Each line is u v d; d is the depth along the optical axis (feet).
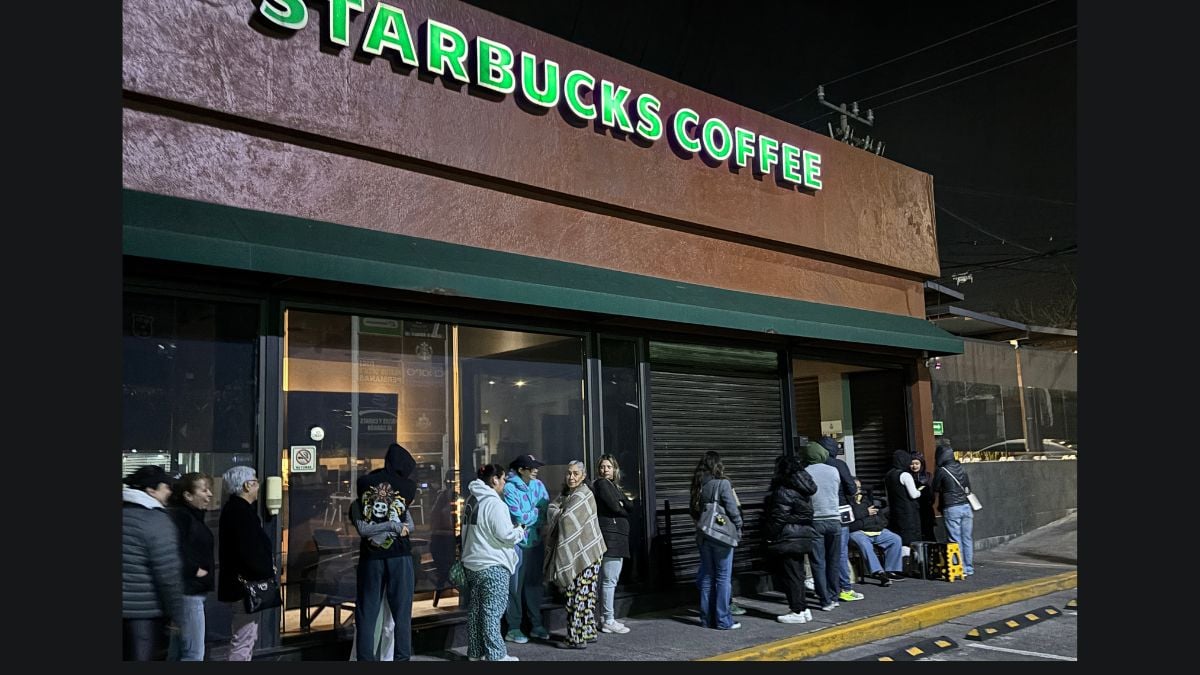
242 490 21.59
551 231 31.55
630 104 34.58
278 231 23.80
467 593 25.17
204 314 23.43
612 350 32.83
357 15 27.30
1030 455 56.08
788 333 35.78
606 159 33.24
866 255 43.96
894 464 40.40
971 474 49.98
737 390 37.22
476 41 29.66
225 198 24.14
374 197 27.14
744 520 36.32
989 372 54.08
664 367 34.60
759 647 25.90
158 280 22.67
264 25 25.27
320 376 25.52
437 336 28.27
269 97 25.04
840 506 33.99
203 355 23.22
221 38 24.36
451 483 27.86
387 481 23.50
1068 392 60.39
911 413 45.14
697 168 36.50
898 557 37.73
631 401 33.12
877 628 29.09
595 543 26.63
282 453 24.35
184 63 23.58
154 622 19.77
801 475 30.09
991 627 28.86
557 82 31.73
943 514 40.29
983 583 36.86
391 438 26.73
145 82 22.80
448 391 28.25
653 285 32.96
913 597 33.81
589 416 31.53
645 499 32.60
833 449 34.94
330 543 24.89
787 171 39.91
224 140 24.39
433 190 28.55
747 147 38.50
